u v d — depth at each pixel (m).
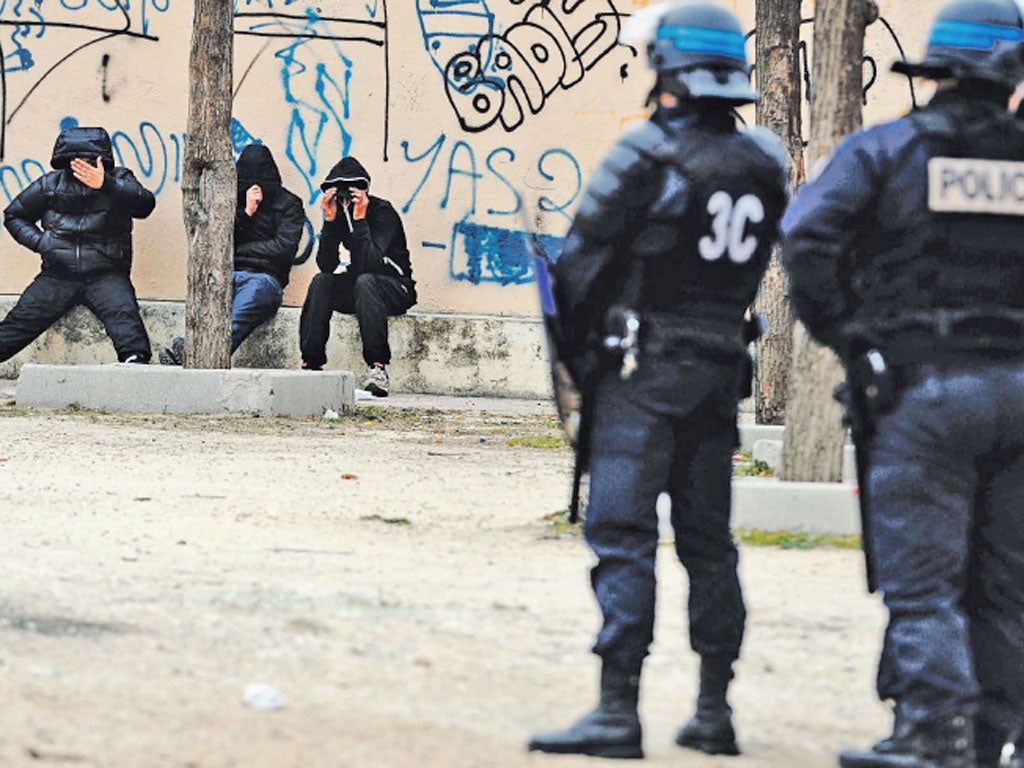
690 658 13.54
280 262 40.12
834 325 10.22
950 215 9.92
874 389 10.00
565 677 12.52
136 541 17.81
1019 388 9.89
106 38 41.62
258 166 40.06
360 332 38.91
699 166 10.58
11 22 41.66
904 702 9.92
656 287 10.66
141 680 11.88
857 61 19.06
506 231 41.56
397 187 41.62
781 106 27.67
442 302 41.62
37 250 39.44
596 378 10.73
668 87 10.80
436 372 41.09
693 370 10.67
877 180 10.00
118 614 14.07
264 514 20.00
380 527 19.33
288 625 13.90
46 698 11.19
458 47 41.56
